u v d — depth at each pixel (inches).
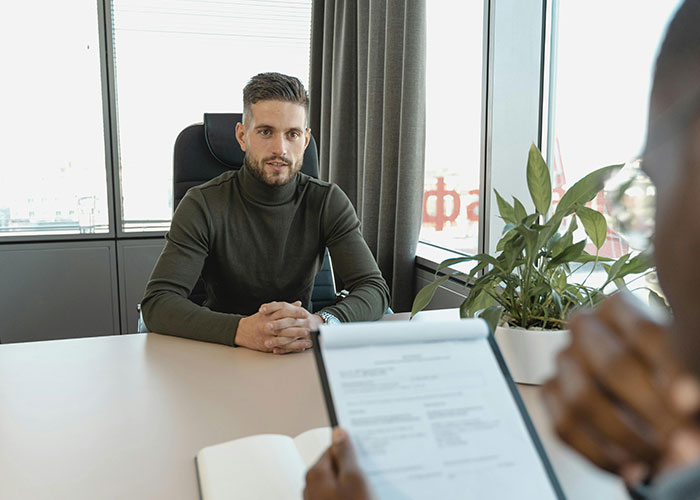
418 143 98.8
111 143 132.4
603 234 40.8
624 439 9.9
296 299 74.5
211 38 136.5
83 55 129.8
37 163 130.0
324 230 72.7
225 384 43.3
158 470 31.3
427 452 19.8
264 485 28.5
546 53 86.7
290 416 37.9
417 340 22.0
